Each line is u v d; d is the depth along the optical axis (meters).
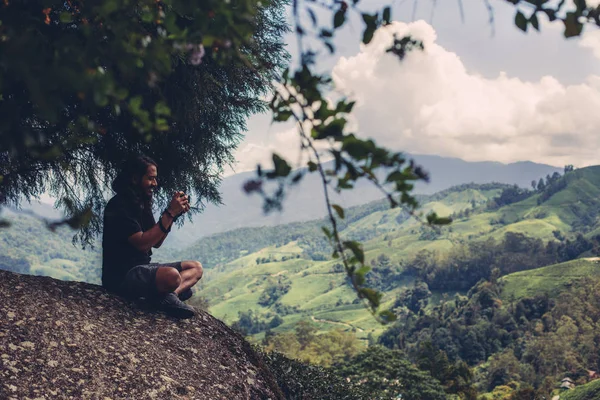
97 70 2.04
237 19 2.12
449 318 160.25
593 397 95.31
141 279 6.12
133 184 5.96
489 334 145.00
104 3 2.18
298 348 132.00
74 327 5.40
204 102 8.49
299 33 2.27
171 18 2.16
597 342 131.38
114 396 4.82
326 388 9.60
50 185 8.56
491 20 2.25
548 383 110.31
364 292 2.06
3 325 5.01
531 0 2.30
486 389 117.19
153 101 7.54
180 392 5.30
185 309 6.36
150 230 5.87
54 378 4.68
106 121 7.86
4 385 4.37
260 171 1.84
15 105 2.19
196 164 9.20
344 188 1.96
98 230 9.23
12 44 1.81
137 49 2.29
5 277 5.77
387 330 174.62
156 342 5.87
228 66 8.28
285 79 2.19
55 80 1.83
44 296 5.68
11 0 2.46
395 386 20.55
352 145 1.89
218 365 6.10
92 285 6.34
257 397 6.11
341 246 2.08
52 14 4.04
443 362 68.75
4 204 2.16
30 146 2.29
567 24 2.30
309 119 2.06
